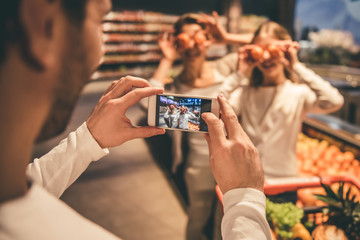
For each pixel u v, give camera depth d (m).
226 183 0.60
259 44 1.93
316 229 1.25
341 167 2.43
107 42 8.26
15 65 0.32
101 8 0.40
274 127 1.89
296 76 2.13
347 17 9.43
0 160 0.33
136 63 8.99
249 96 2.02
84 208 2.91
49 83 0.35
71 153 0.74
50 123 0.39
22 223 0.33
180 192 3.13
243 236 0.53
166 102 0.93
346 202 1.27
